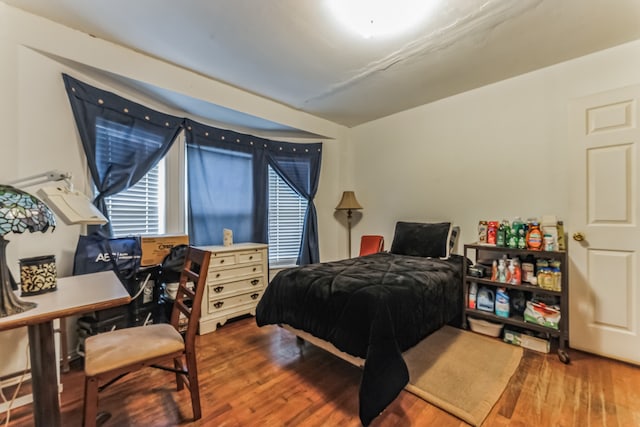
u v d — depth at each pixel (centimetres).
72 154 212
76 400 164
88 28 197
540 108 253
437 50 222
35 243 187
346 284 186
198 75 261
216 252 269
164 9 177
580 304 219
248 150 349
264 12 178
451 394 165
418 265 244
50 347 120
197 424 145
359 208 383
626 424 141
